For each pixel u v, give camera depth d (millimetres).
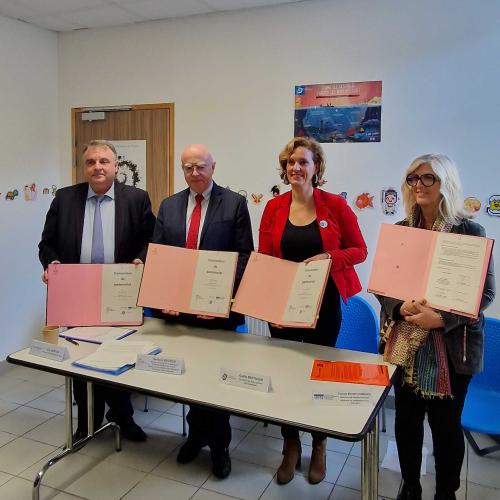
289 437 2318
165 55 3590
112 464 2477
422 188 1713
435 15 2891
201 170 2219
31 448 2615
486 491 2275
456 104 2898
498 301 2895
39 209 3877
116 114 3801
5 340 3664
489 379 2371
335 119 3174
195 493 2252
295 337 2248
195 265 2125
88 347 2033
